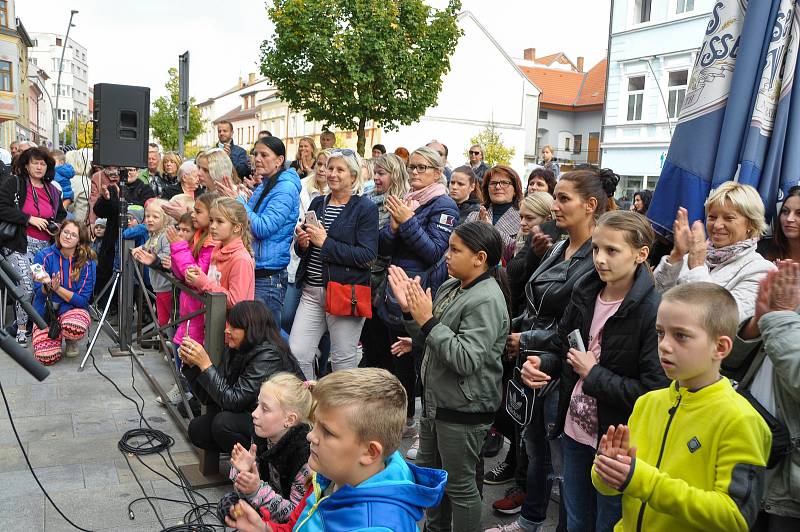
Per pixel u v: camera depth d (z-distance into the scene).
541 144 44.06
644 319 2.47
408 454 4.29
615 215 2.61
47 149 6.92
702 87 3.52
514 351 3.17
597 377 2.50
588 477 2.74
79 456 4.06
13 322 6.41
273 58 16.36
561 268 3.22
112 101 6.14
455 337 2.80
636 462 1.93
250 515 2.24
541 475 3.24
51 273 6.03
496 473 4.05
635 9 22.56
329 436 1.80
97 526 3.26
